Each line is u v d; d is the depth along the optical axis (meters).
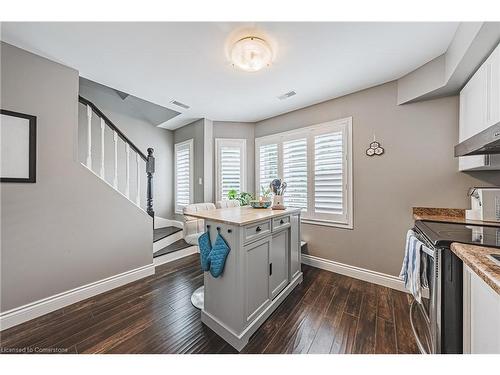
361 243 2.56
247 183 3.83
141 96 2.77
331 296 2.16
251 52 1.67
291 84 2.41
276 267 1.99
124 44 1.71
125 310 1.90
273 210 2.17
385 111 2.37
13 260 1.70
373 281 2.45
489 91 1.40
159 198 4.42
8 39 1.63
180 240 3.78
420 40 1.66
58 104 1.95
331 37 1.62
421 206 2.17
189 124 4.12
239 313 1.47
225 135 3.85
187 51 1.81
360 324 1.71
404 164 2.26
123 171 3.86
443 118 2.05
